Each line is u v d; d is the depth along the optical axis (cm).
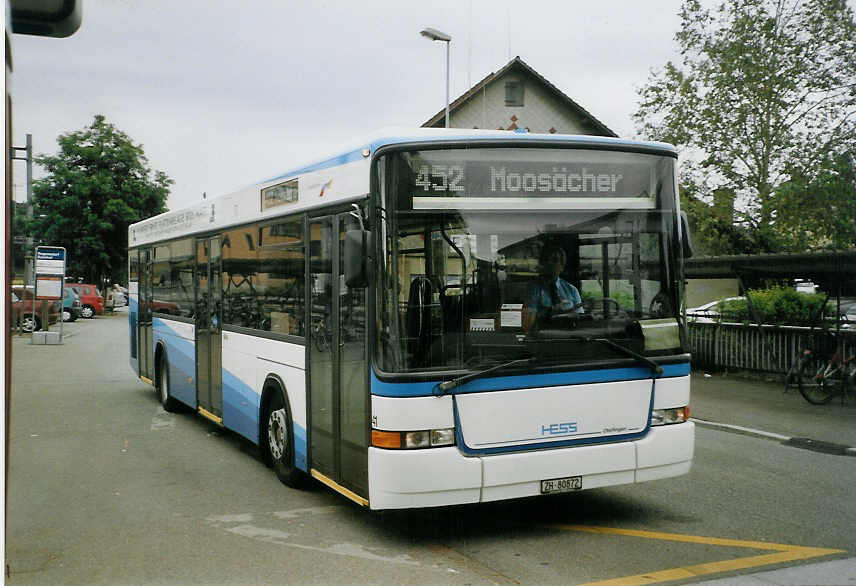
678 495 749
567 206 600
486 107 4116
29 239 5047
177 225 1186
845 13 1925
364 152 601
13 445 1016
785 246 1947
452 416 560
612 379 604
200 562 569
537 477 575
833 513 686
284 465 777
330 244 661
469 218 577
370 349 570
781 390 1443
